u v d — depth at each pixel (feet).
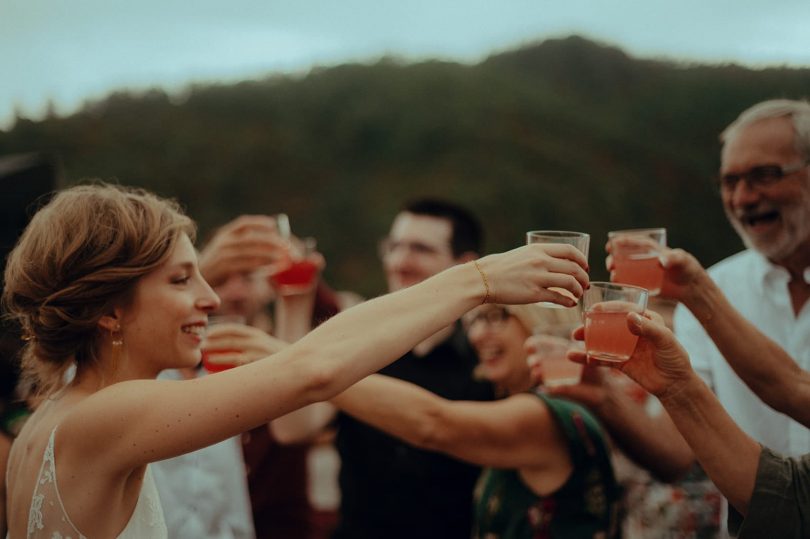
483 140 59.47
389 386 7.81
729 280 9.78
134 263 5.49
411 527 9.96
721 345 6.93
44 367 5.78
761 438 9.04
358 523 10.27
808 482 5.76
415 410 7.66
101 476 5.08
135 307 5.64
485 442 7.55
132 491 5.46
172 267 5.70
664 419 8.71
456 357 10.78
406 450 10.02
